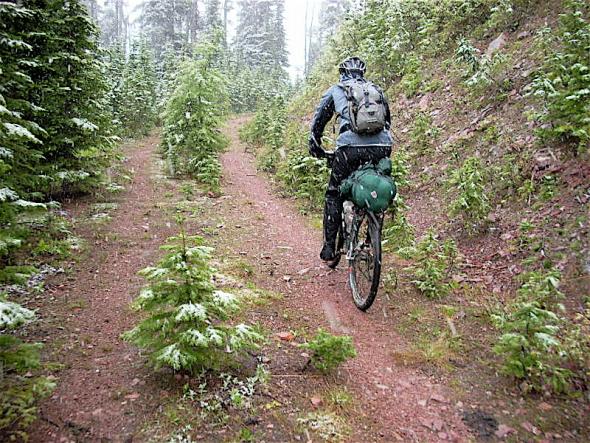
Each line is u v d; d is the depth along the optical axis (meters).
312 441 3.00
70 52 8.36
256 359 3.88
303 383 3.61
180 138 12.02
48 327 4.23
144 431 2.94
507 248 5.87
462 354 4.19
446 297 5.32
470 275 5.70
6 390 3.04
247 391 3.39
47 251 6.00
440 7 13.10
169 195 9.98
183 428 2.98
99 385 3.39
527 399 3.54
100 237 6.89
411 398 3.56
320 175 9.88
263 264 6.42
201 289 3.52
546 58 8.01
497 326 4.30
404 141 10.11
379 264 4.71
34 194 6.11
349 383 3.68
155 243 6.89
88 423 2.98
